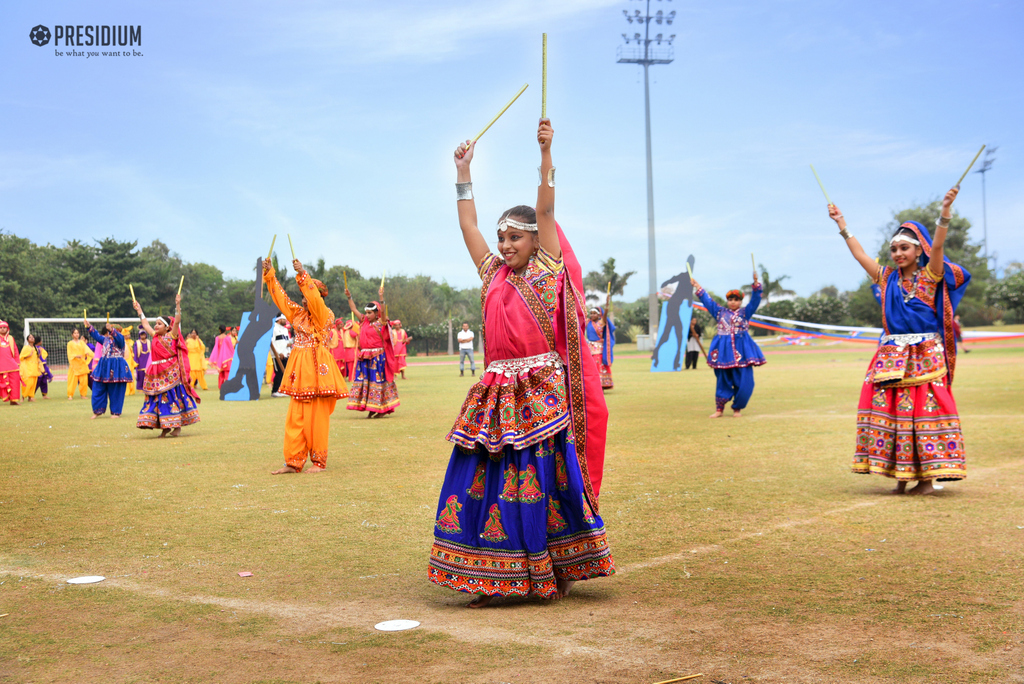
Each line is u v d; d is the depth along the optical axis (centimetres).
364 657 287
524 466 358
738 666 271
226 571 413
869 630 306
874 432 602
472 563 355
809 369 2280
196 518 541
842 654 280
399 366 2355
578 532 366
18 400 1791
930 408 582
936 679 256
